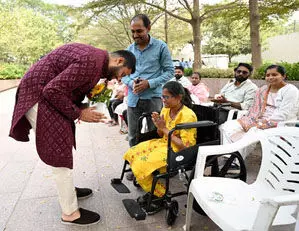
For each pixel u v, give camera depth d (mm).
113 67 2121
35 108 2006
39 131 2012
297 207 1679
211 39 20844
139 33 2875
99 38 20219
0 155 3943
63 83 1858
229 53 20438
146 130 3117
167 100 2436
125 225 2260
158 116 2398
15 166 3506
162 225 2260
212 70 8977
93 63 1948
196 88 5086
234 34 19562
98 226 2248
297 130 2053
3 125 5934
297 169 1946
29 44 20391
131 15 14609
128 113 3250
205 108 2717
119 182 2805
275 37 18906
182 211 2465
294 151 1995
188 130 2357
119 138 4824
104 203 2598
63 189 2162
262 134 2160
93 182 3027
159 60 3080
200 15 11812
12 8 20672
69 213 2232
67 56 1983
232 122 3338
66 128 2041
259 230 1429
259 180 2109
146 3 11180
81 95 2123
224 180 2082
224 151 2107
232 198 1832
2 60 21594
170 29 17844
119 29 17797
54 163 2033
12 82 15258
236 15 10039
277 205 1339
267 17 9188
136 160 2367
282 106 2994
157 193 2324
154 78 3033
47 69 1992
